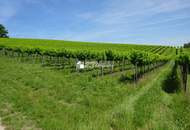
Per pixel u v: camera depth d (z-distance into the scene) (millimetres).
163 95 16281
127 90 17922
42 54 43031
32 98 14109
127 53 35500
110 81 22391
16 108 11938
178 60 21812
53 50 41219
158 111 12008
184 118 10664
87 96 14977
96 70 34625
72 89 17547
